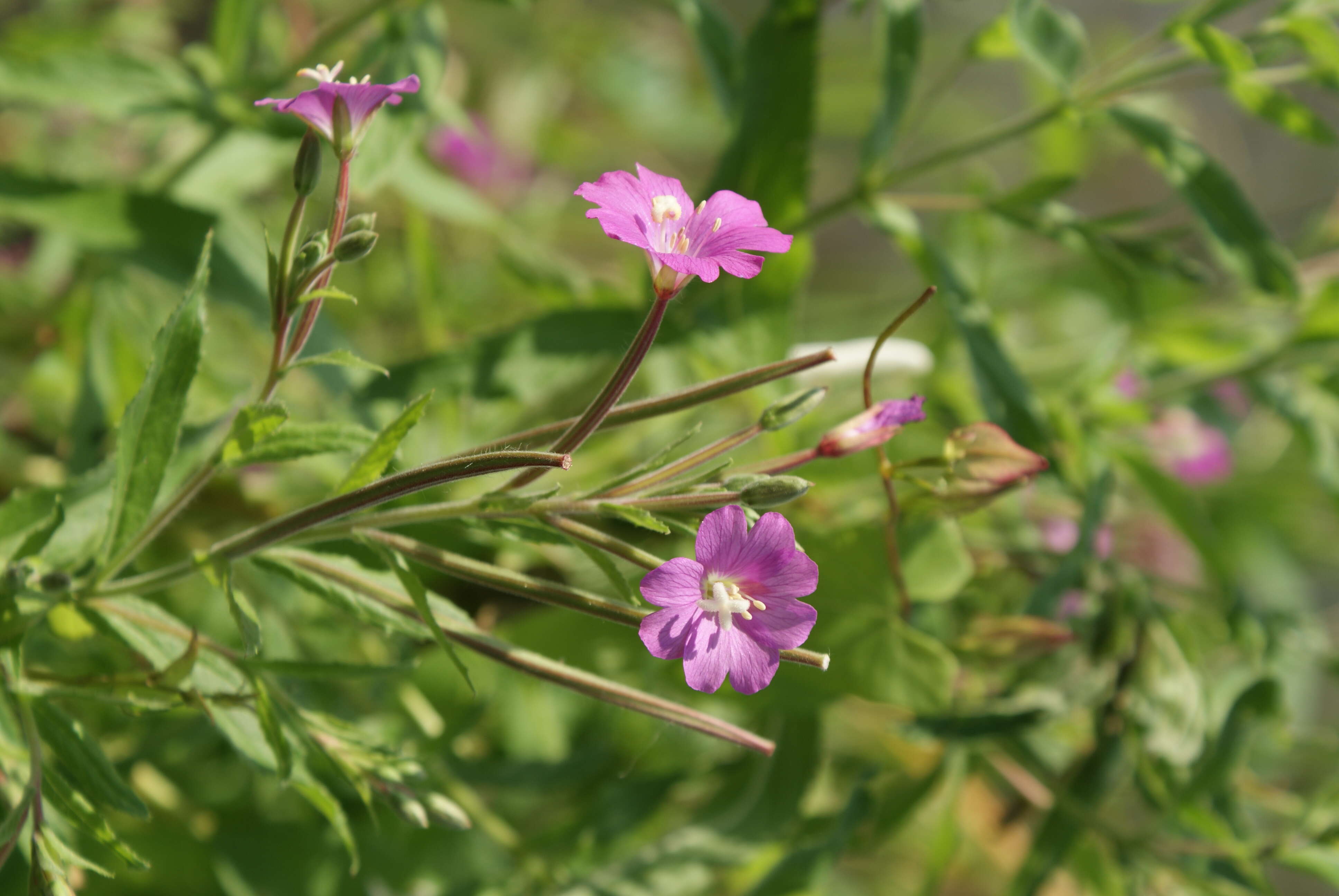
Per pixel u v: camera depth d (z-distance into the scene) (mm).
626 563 531
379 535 423
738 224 408
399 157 518
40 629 459
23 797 424
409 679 549
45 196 534
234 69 562
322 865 541
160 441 433
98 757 436
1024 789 563
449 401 544
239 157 589
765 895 521
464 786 538
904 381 585
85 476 467
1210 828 526
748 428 419
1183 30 529
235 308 547
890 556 488
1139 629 544
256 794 557
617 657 536
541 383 532
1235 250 533
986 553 554
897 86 549
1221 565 569
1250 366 611
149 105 543
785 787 540
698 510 414
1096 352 592
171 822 538
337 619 548
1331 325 581
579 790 569
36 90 532
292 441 429
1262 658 562
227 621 553
